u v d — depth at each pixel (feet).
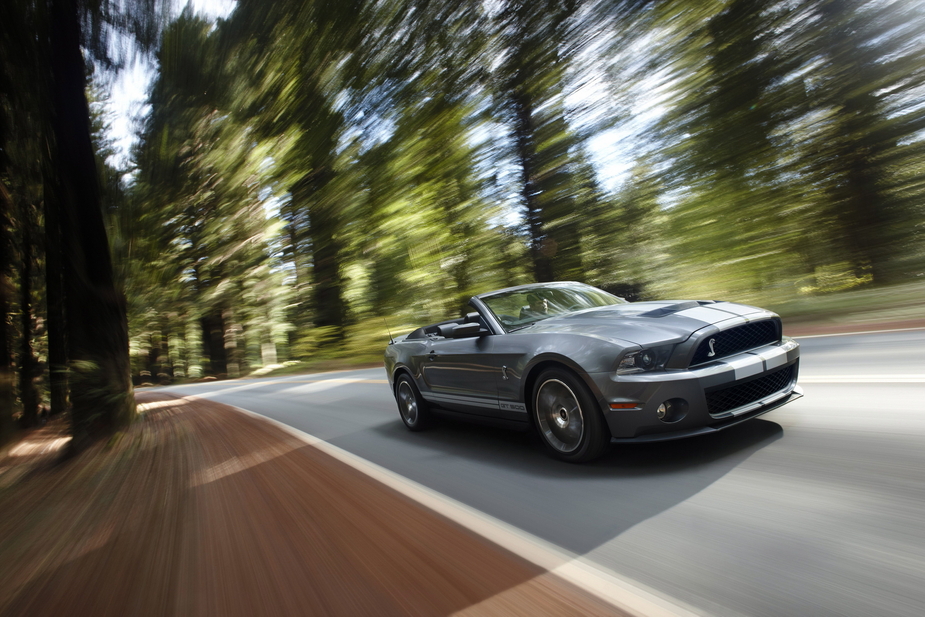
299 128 62.18
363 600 7.87
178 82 42.39
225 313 118.83
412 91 60.85
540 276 63.77
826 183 50.96
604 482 11.35
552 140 59.77
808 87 48.26
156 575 9.89
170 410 42.91
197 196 74.23
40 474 22.48
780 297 47.37
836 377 17.31
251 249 98.02
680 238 57.06
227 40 44.29
